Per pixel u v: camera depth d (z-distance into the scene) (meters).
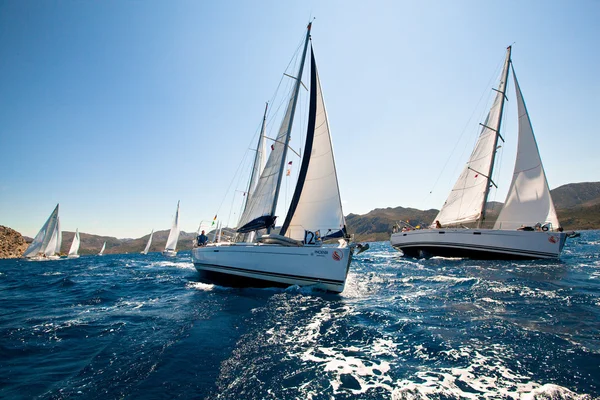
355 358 5.36
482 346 5.71
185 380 4.55
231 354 5.55
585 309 7.95
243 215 15.55
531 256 19.05
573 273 14.00
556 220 19.47
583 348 5.42
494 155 22.12
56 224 51.25
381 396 4.07
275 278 11.73
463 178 24.19
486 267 16.98
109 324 7.65
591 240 51.47
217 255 13.70
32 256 48.91
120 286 15.23
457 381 4.45
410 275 15.82
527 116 21.16
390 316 7.92
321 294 10.70
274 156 13.88
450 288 11.62
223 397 4.07
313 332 6.76
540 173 20.39
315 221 12.07
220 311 8.72
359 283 13.73
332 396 4.08
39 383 4.51
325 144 12.42
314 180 12.49
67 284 16.89
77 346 6.10
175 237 57.59
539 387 4.20
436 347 5.74
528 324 6.89
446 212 24.98
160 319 8.05
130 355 5.54
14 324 7.82
